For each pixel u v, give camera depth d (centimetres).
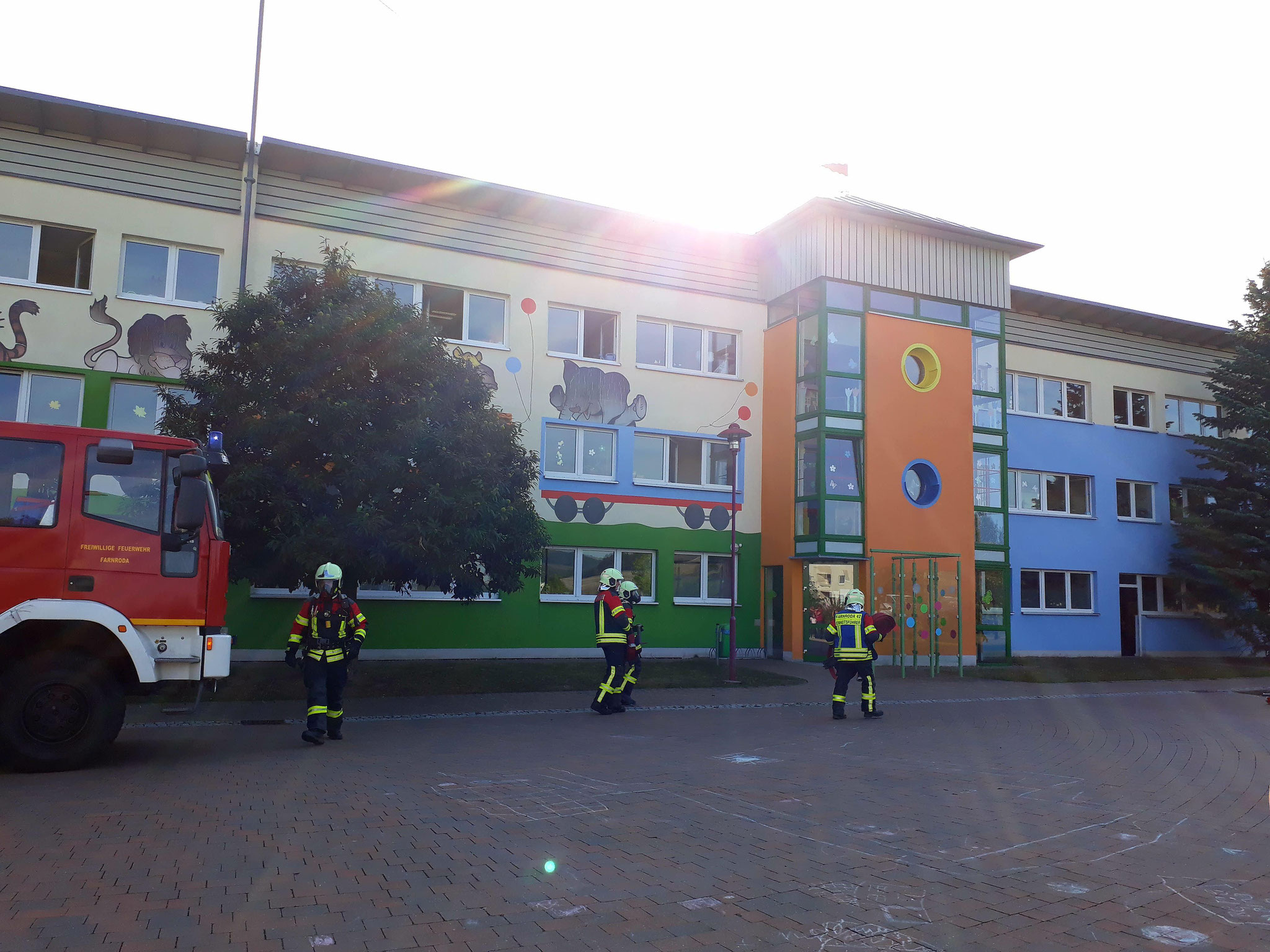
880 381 2322
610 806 724
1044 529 2698
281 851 574
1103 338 2869
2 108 1722
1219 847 617
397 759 936
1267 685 1975
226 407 1302
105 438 890
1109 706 1537
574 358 2202
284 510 1250
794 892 507
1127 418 2916
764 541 2378
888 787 812
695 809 716
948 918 468
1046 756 1000
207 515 926
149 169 1839
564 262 2216
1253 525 2623
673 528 2272
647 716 1334
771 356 2414
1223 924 463
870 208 2320
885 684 1873
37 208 1759
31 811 678
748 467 2389
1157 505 2914
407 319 1384
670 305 2330
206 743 1039
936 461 2369
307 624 1058
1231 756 1018
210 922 443
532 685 1631
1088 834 649
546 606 2109
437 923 448
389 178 2002
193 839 600
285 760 924
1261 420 2638
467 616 2031
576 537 2161
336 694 1066
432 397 1345
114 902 469
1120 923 463
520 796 758
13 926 431
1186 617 2906
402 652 1966
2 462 858
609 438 2231
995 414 2523
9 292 1730
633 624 1429
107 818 657
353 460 1264
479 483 1320
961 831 652
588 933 439
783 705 1502
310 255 1955
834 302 2294
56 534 862
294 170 1959
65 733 855
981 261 2519
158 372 1805
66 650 873
